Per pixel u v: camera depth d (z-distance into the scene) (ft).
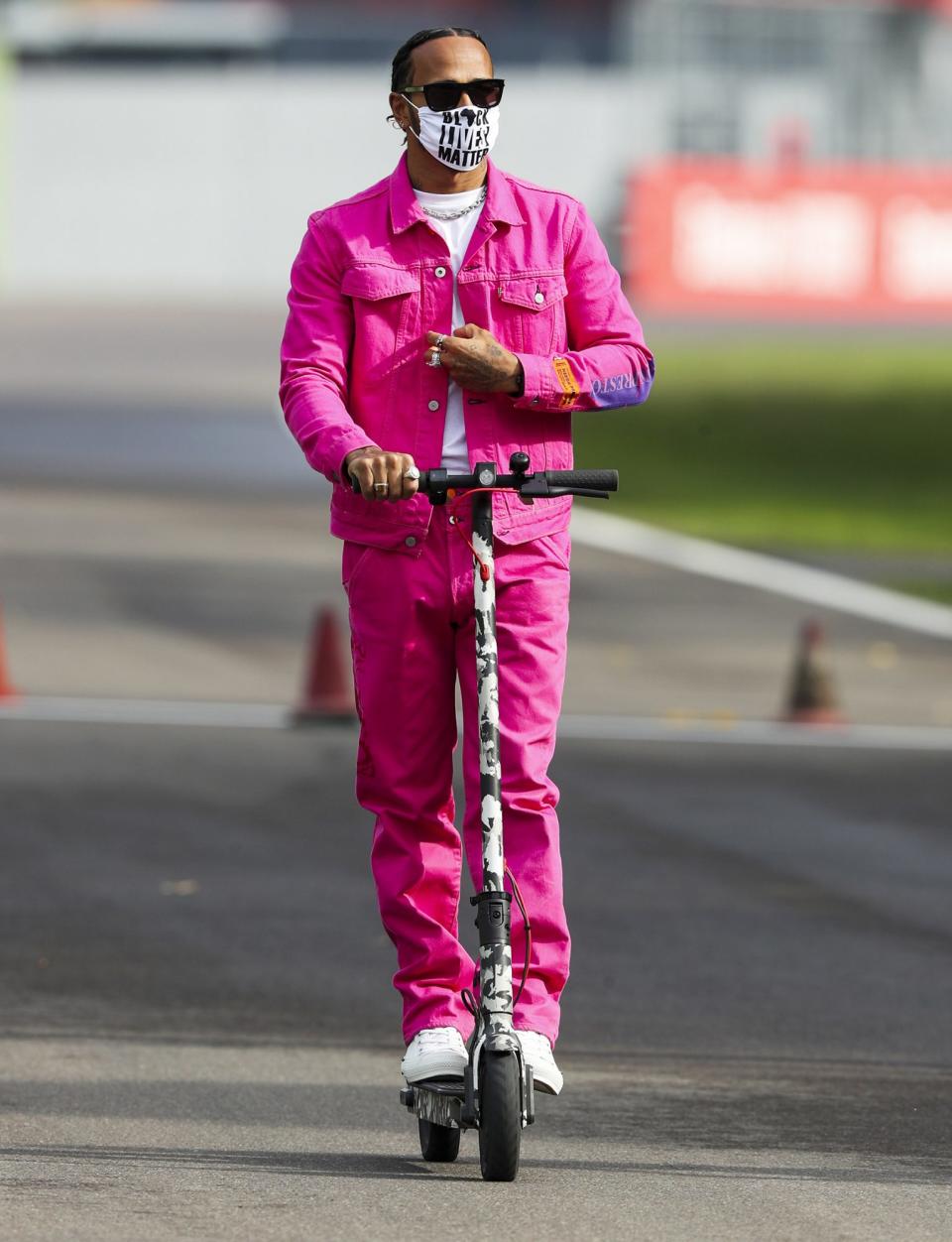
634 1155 65.77
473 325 61.16
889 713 163.32
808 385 435.94
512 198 62.85
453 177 62.39
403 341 62.49
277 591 207.62
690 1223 57.41
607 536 251.80
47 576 210.59
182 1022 83.61
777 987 91.04
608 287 63.77
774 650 186.91
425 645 62.85
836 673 178.40
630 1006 87.45
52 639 181.06
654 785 135.54
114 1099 72.02
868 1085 76.07
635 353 63.10
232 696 161.99
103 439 329.93
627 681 171.94
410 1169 62.95
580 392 61.82
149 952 94.73
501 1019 60.49
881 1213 59.11
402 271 62.34
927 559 241.96
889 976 93.25
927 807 131.34
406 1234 55.67
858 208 596.70
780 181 593.83
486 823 60.70
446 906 64.23
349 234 62.54
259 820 123.34
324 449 60.29
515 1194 59.93
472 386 61.36
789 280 596.29
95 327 559.79
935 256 601.62
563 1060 78.89
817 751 148.46
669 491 297.12
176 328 561.84
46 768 136.05
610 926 101.09
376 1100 72.49
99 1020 83.66
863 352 506.89
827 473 321.73
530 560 62.59
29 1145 65.46
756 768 142.00
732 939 99.04
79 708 155.63
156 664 172.96
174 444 326.24
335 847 116.98
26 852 114.11
